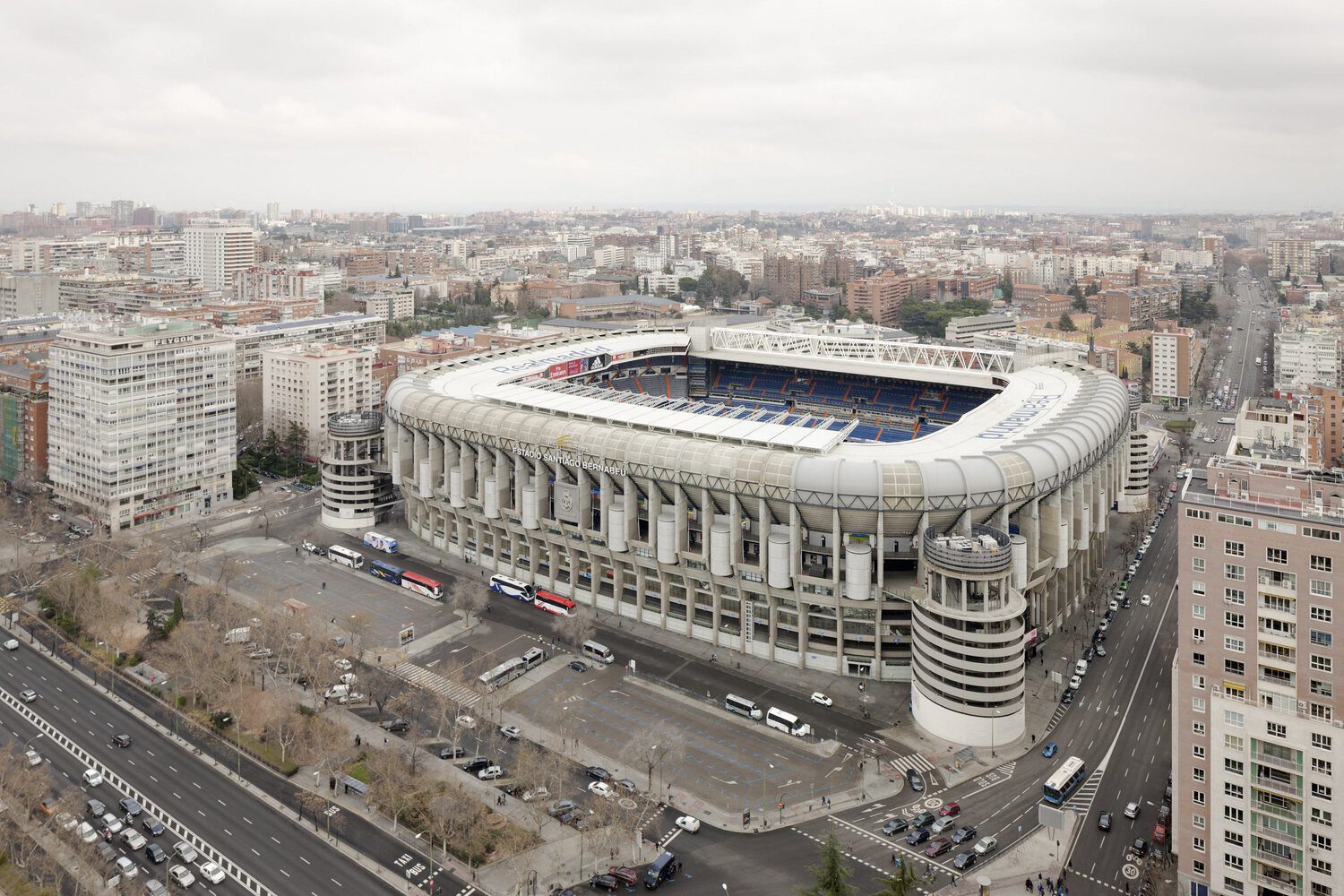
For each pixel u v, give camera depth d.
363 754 185.00
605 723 196.00
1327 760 137.62
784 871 153.00
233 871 154.12
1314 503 140.25
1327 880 139.12
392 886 151.38
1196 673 148.50
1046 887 149.38
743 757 184.75
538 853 158.12
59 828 156.00
